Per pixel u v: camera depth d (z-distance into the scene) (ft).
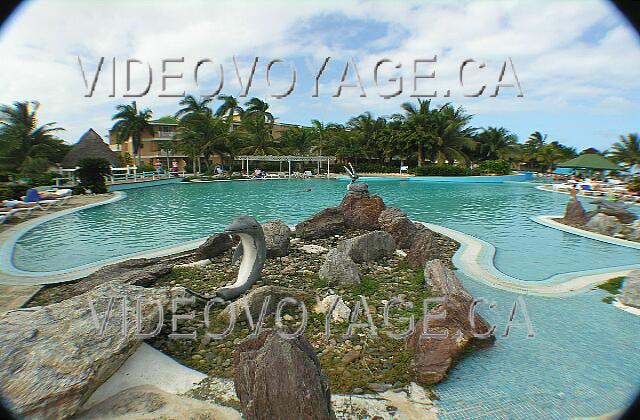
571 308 23.29
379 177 154.10
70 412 13.34
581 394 15.10
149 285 26.14
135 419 13.42
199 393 15.19
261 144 174.70
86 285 25.61
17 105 129.39
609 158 166.91
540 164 229.45
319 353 18.12
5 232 45.75
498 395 15.10
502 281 28.12
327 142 190.90
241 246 24.66
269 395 11.87
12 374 13.57
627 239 42.96
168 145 166.91
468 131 191.01
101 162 89.30
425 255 30.83
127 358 16.70
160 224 52.85
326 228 41.39
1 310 22.59
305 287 26.17
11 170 122.11
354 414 13.89
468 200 81.92
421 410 14.23
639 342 19.20
